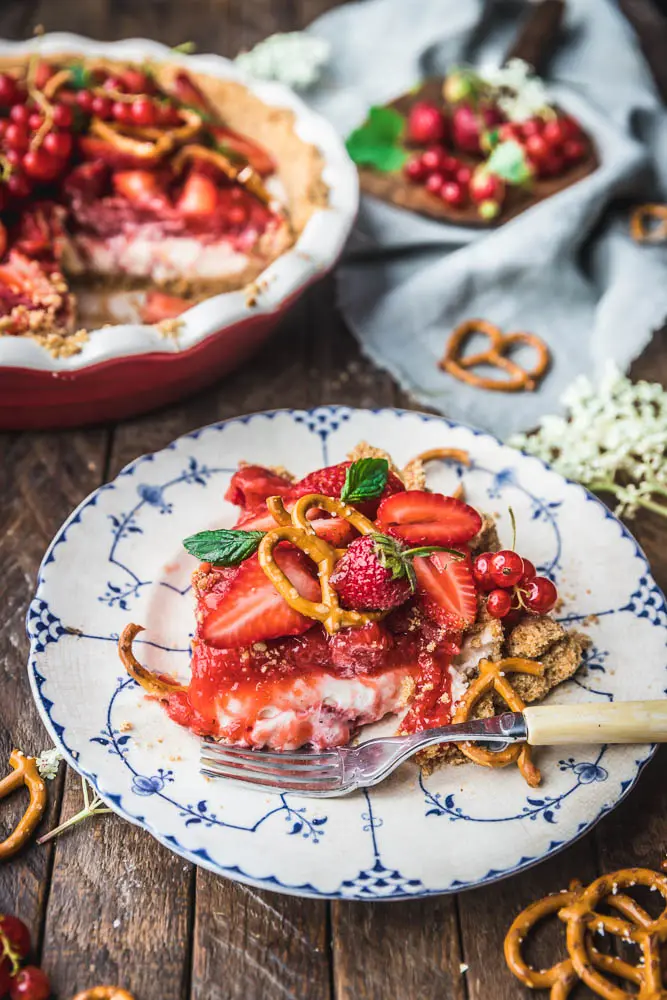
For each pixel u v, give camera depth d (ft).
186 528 1.94
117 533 1.91
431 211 2.45
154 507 1.95
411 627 1.77
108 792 1.66
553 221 2.37
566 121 2.47
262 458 2.02
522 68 2.55
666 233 2.46
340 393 2.26
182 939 1.65
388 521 1.78
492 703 1.77
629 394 2.21
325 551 1.73
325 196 2.27
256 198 2.40
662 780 1.79
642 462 2.18
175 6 2.84
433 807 1.69
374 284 2.41
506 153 2.40
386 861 1.63
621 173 2.43
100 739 1.71
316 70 2.70
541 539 1.96
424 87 2.61
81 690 1.76
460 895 1.69
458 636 1.77
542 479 2.01
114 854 1.70
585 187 2.40
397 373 2.28
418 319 2.36
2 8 2.79
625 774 1.71
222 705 1.73
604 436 2.17
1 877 1.68
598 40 2.71
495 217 2.43
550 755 1.73
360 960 1.64
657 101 2.63
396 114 2.52
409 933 1.66
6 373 1.98
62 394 2.06
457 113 2.50
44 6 2.80
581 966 1.61
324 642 1.73
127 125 2.40
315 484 1.84
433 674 1.76
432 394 2.26
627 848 1.73
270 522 1.81
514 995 1.62
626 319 2.33
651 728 1.68
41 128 2.33
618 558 1.93
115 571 1.88
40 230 2.35
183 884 1.68
